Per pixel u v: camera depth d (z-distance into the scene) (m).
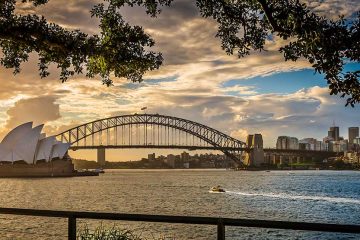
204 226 30.70
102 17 9.71
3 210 6.18
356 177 182.75
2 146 138.25
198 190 88.81
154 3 8.80
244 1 7.60
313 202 58.94
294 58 6.63
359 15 5.92
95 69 9.98
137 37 9.77
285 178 169.00
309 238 27.44
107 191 87.38
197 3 8.09
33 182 142.75
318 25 6.05
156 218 5.33
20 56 9.97
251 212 46.47
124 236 8.58
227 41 8.34
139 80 10.30
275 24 6.63
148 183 127.50
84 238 8.43
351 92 6.14
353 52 6.00
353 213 45.34
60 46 8.78
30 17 8.58
